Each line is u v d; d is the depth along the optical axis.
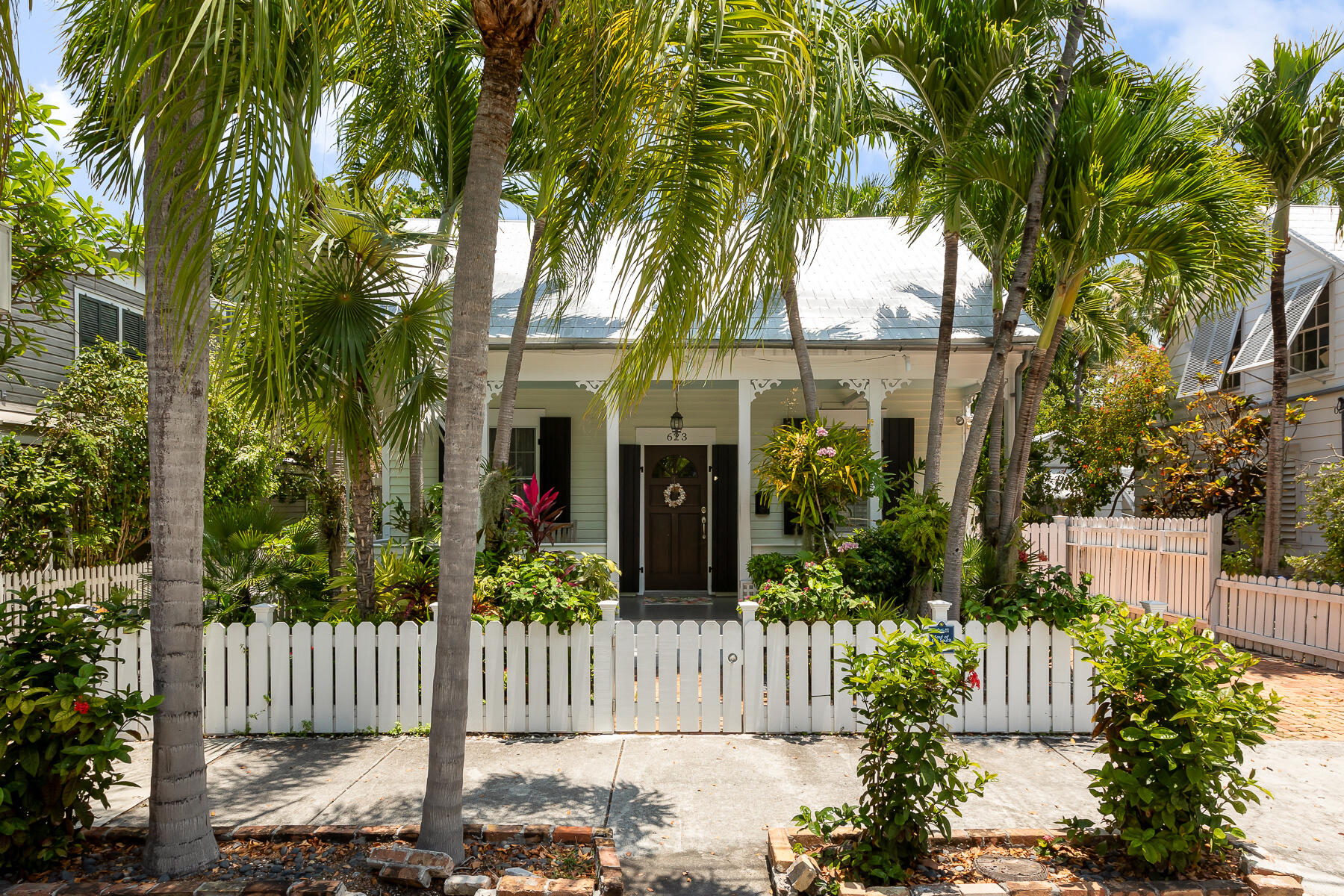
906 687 3.66
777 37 3.52
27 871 3.57
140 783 5.00
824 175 3.89
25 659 3.69
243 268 2.99
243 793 4.80
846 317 11.24
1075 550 13.12
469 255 3.66
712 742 5.88
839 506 9.08
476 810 4.59
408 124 6.31
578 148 4.52
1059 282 7.46
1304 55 10.50
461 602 3.68
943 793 3.67
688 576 13.68
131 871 3.58
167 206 3.44
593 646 6.18
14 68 3.44
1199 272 6.87
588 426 13.42
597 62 4.01
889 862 3.62
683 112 3.90
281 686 6.02
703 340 4.58
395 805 4.61
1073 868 3.74
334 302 6.11
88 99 4.91
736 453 13.45
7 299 5.41
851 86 3.71
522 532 9.09
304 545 8.83
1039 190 6.97
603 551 11.74
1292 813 4.71
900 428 13.29
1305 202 17.66
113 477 10.12
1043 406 19.97
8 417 10.91
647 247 4.49
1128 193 6.49
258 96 2.69
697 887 3.75
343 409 6.28
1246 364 13.79
